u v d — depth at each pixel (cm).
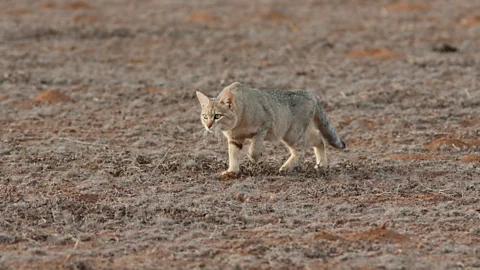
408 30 6562
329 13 7700
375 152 3228
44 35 6206
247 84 4588
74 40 6050
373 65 5169
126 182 2730
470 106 4066
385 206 2502
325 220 2370
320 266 1995
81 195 2569
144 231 2255
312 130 2942
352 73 4916
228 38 6188
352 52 5631
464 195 2608
